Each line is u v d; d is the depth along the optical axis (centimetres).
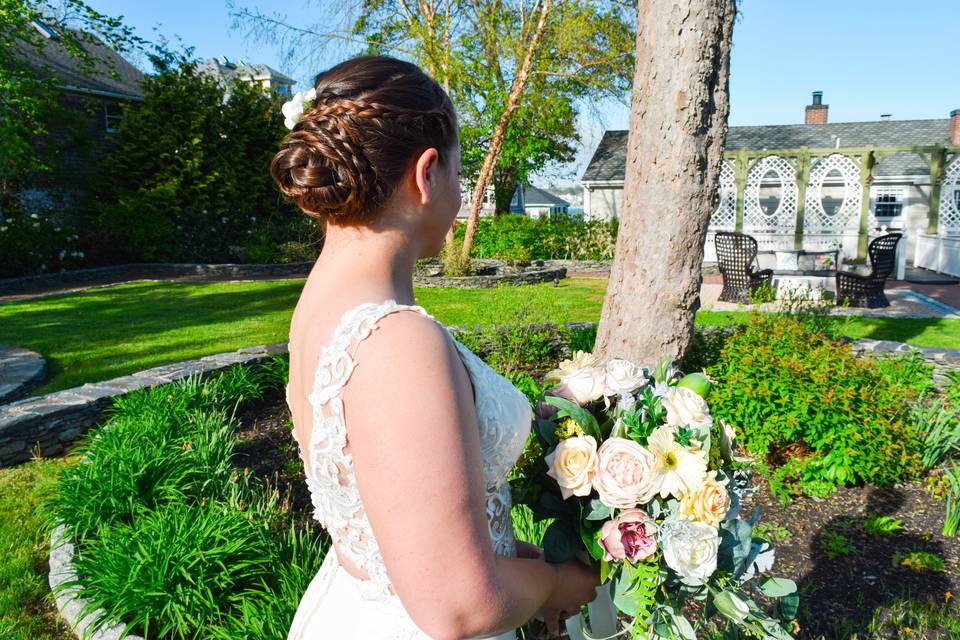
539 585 89
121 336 885
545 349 675
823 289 1191
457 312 1024
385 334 74
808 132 2383
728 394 420
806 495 390
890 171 2036
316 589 110
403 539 68
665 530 105
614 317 434
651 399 118
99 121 1919
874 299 1062
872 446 390
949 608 282
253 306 1148
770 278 1111
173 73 1772
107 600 257
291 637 113
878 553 328
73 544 320
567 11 1280
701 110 386
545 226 1850
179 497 340
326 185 81
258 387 563
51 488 398
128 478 339
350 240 87
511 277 1415
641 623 107
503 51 1375
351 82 85
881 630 269
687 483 106
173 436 415
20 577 314
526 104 1595
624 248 424
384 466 69
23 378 638
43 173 1673
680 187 395
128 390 521
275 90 1955
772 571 314
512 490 118
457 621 70
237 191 1808
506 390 92
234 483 358
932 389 566
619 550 104
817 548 335
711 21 374
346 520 85
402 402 70
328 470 80
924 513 369
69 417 492
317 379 78
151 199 1747
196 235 1798
